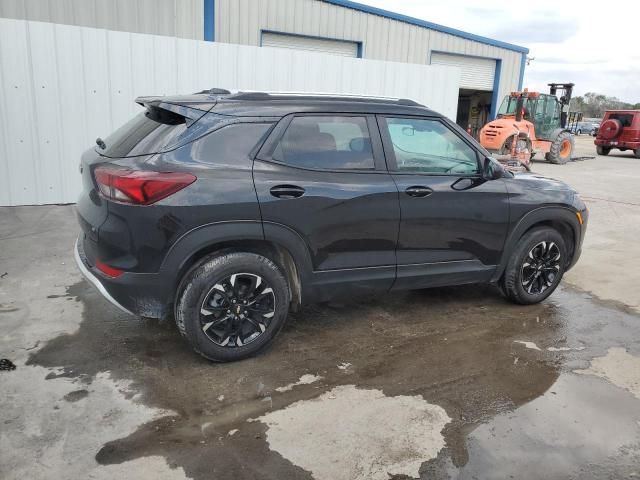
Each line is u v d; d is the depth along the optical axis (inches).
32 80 285.4
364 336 160.1
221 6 536.7
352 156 148.8
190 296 130.6
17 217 273.4
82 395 122.0
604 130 930.1
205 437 109.5
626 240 294.0
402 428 115.5
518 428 116.9
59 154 299.3
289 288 146.9
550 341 161.3
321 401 124.5
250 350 140.7
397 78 392.8
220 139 133.3
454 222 161.8
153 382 129.2
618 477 102.5
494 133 700.0
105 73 301.0
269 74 344.8
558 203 180.4
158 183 123.1
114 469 98.9
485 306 187.6
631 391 133.9
